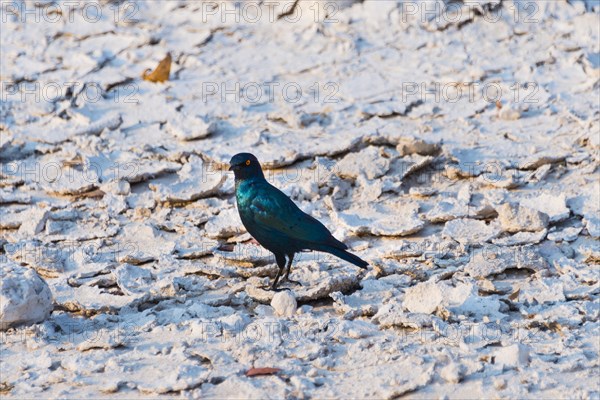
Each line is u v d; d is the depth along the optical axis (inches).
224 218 518.6
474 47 704.4
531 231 486.3
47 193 564.7
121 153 597.9
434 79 672.4
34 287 402.9
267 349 375.9
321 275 448.1
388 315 396.5
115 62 738.2
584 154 554.3
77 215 534.6
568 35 701.3
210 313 418.0
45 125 646.5
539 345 374.0
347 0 759.7
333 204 523.2
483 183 537.3
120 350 386.0
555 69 667.4
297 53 726.5
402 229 493.7
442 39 716.7
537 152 565.0
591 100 621.9
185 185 552.4
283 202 428.1
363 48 719.1
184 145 605.9
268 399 338.6
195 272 464.1
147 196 551.8
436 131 603.8
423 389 343.6
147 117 649.0
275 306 415.8
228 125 631.2
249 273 457.1
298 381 348.2
